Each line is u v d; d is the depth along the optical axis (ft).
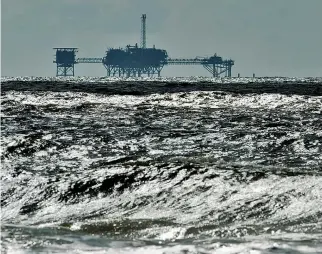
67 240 90.63
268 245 86.89
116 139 235.40
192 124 301.63
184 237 96.84
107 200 128.26
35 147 199.93
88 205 125.70
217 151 206.69
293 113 367.04
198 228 104.12
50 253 81.87
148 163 150.92
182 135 251.39
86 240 91.35
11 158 183.83
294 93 603.67
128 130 270.46
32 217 119.14
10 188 139.23
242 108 413.59
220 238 94.73
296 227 102.99
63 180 142.20
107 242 90.38
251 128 277.64
